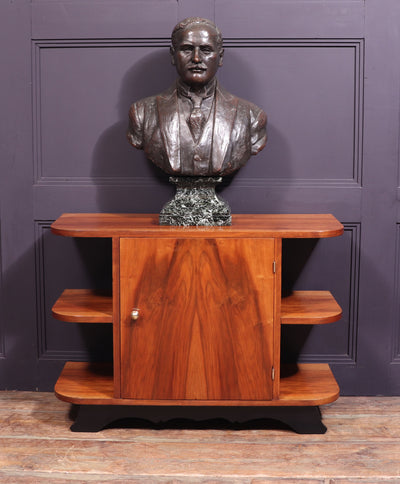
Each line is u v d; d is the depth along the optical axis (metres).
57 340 2.44
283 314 2.03
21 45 2.29
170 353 2.01
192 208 2.05
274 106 2.31
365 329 2.38
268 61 2.29
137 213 2.36
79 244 2.39
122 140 2.34
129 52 2.30
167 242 1.95
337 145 2.32
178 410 2.07
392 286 2.36
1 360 2.44
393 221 2.33
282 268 2.38
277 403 2.03
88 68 2.31
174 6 2.26
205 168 2.02
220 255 1.95
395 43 2.25
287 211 2.35
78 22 2.28
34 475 1.81
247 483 1.77
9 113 2.32
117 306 1.99
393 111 2.28
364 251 2.35
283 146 2.33
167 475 1.81
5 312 2.41
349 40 2.26
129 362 2.02
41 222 2.38
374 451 1.95
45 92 2.32
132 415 2.07
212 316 1.98
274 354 2.00
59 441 2.01
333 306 2.13
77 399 2.04
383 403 2.32
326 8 2.25
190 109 2.04
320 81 2.29
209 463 1.87
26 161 2.34
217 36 1.98
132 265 1.96
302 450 1.95
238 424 2.13
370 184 2.31
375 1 2.24
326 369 2.28
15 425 2.12
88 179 2.36
